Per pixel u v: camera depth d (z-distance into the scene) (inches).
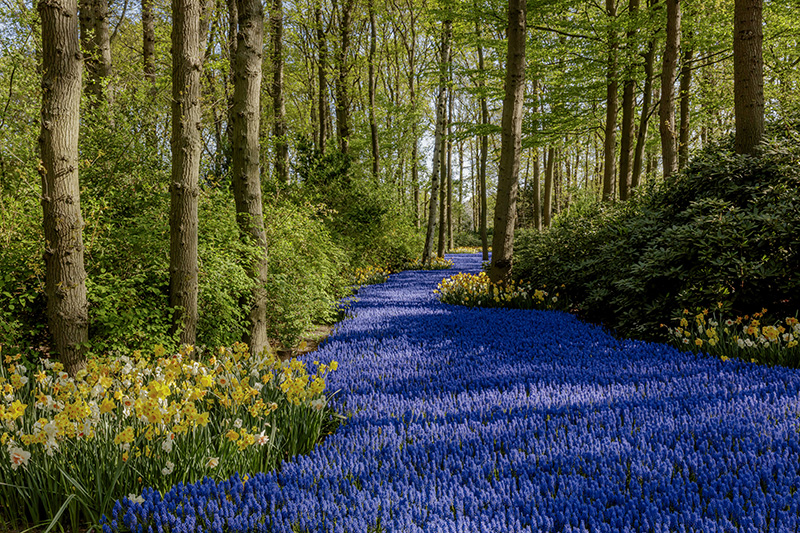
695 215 276.7
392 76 1175.0
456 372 207.5
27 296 183.3
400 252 829.2
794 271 230.5
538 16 552.4
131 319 192.5
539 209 917.8
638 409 149.1
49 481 109.7
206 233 245.1
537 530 92.6
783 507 96.2
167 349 194.7
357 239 642.8
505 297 398.3
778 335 195.5
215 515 95.3
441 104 767.7
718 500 96.3
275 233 308.5
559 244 430.0
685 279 256.5
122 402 127.5
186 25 195.0
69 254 166.4
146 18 470.9
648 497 100.7
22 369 145.5
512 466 119.0
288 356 279.0
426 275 707.4
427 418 155.7
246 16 239.0
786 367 182.2
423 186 1245.1
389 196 762.2
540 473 114.2
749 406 145.9
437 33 745.0
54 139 159.3
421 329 300.4
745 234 242.7
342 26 739.4
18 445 116.1
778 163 269.9
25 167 215.8
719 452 116.5
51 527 99.2
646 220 324.8
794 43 582.2
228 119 487.2
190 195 203.8
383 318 346.0
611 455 119.3
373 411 160.4
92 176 252.7
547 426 144.3
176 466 116.1
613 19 503.8
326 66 745.0
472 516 98.0
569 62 580.1
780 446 117.3
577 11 656.4
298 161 598.2
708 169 302.2
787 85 610.5
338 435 140.3
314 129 920.9
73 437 120.8
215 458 117.0
